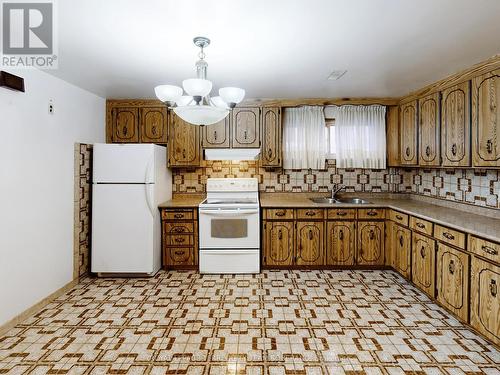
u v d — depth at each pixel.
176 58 2.62
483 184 3.10
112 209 3.71
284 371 2.05
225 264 3.90
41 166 2.93
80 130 3.62
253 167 4.54
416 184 4.36
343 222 3.96
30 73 2.78
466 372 2.04
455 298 2.63
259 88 3.66
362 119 4.35
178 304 3.04
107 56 2.57
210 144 4.26
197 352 2.26
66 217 3.35
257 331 2.54
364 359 2.18
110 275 3.78
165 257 4.00
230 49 2.42
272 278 3.73
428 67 2.86
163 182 4.14
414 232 3.31
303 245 3.98
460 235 2.56
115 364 2.12
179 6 1.78
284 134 4.42
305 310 2.91
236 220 3.89
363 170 4.50
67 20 1.95
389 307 2.96
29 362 2.14
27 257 2.75
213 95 3.88
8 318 2.54
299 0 1.72
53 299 3.12
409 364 2.12
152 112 4.25
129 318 2.76
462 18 1.94
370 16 1.91
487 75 2.58
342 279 3.69
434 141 3.36
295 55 2.56
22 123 2.68
